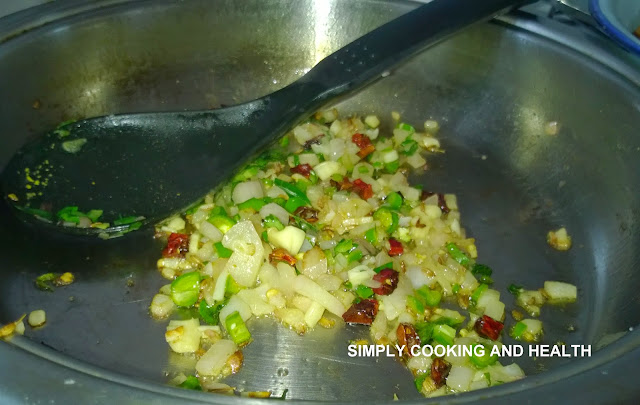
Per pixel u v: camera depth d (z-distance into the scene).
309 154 0.21
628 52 0.18
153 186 0.18
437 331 0.16
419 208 0.19
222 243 0.17
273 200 0.19
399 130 0.23
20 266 0.17
